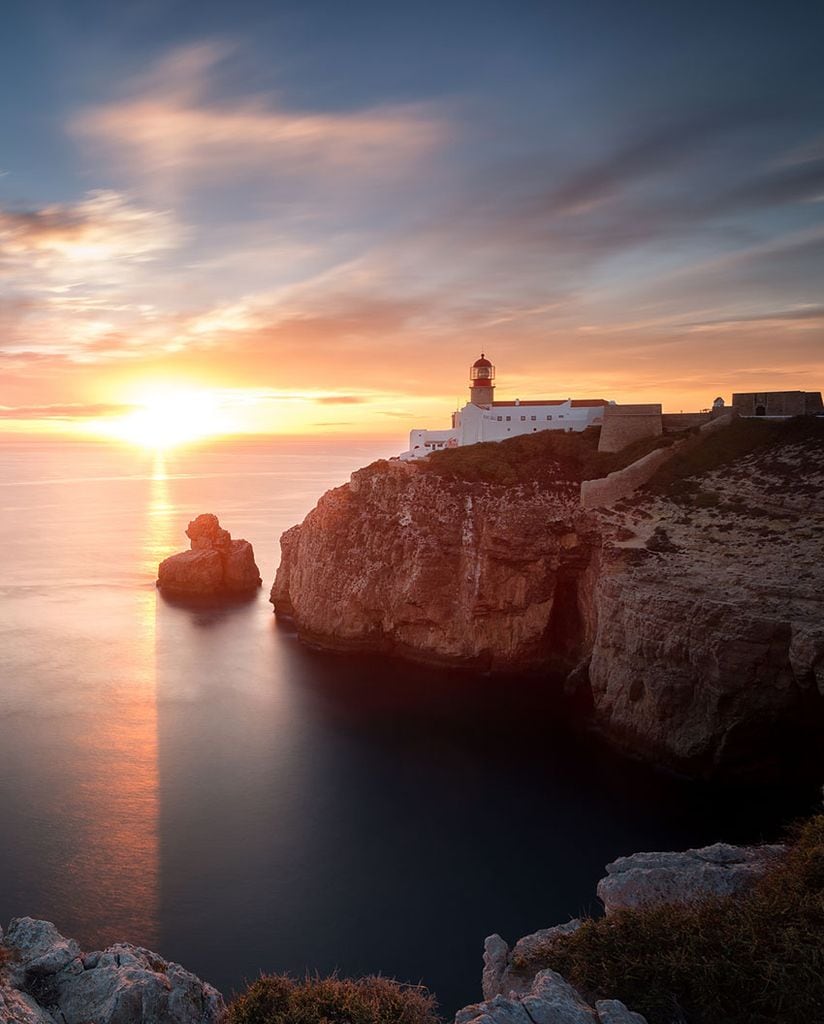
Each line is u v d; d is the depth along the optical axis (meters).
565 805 39.94
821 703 38.59
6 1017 13.48
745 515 52.78
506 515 63.03
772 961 14.63
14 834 36.62
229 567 96.81
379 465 74.19
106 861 34.41
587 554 61.25
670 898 18.77
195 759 45.84
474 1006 14.02
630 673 46.97
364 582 68.00
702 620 41.59
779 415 74.94
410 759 45.94
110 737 49.12
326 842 36.38
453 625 64.31
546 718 52.66
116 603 89.25
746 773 41.66
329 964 27.88
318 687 59.41
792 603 39.97
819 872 17.38
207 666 64.88
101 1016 14.65
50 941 17.03
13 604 87.94
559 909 31.17
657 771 43.84
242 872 33.75
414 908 31.23
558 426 86.69
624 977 15.03
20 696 56.78
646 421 73.81
